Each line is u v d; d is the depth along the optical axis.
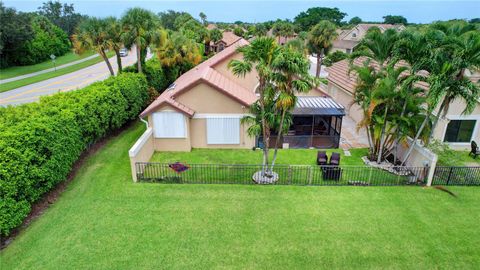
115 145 18.80
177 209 11.92
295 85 12.43
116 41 26.95
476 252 9.80
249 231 10.68
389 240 10.30
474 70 13.05
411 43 13.47
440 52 12.65
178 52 33.62
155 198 12.67
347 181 14.55
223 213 11.70
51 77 44.75
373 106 14.47
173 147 18.39
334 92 30.00
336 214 11.70
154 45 28.00
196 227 10.86
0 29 50.97
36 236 10.22
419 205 12.37
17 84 39.75
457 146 19.06
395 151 16.25
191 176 14.98
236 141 18.88
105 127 18.42
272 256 9.52
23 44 55.47
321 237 10.41
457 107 17.95
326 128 21.19
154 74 30.03
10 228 9.87
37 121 12.25
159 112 17.44
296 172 15.55
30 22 56.94
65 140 13.30
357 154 18.17
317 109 19.00
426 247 9.99
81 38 26.59
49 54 65.69
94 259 9.30
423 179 14.25
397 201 12.65
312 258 9.47
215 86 17.52
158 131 17.92
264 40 12.34
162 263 9.19
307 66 12.20
